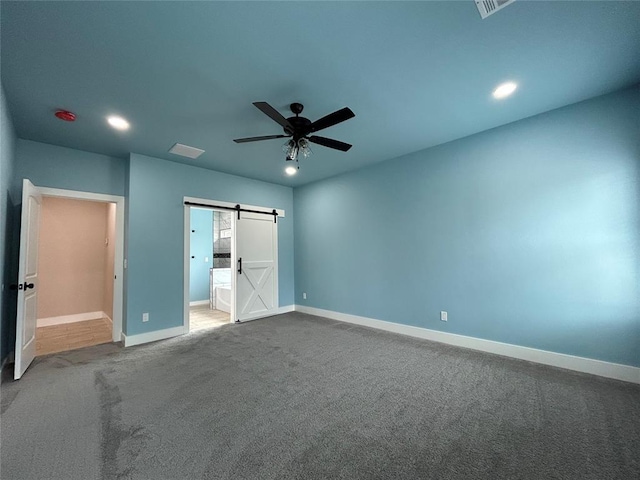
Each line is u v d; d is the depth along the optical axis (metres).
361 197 4.62
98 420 2.00
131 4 1.54
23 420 2.01
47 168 3.46
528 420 1.95
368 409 2.12
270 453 1.66
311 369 2.86
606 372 2.56
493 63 2.12
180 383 2.58
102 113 2.74
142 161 3.95
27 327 2.94
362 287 4.61
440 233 3.67
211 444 1.74
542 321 2.91
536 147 2.94
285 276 5.70
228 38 1.81
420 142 3.60
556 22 1.74
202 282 7.07
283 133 3.22
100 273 5.48
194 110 2.71
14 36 1.74
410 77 2.27
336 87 2.38
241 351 3.42
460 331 3.49
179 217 4.27
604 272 2.59
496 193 3.21
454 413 2.05
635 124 2.46
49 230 5.04
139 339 3.80
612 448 1.67
